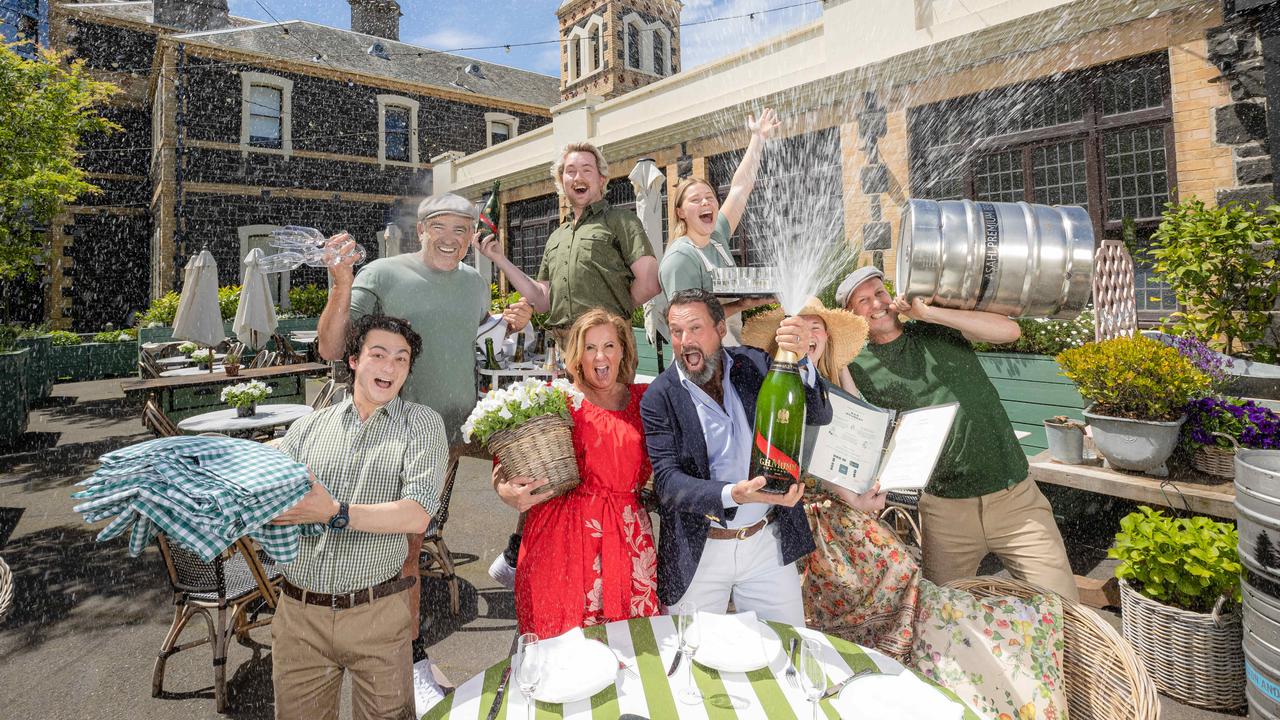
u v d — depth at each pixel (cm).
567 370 226
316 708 206
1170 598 277
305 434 214
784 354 183
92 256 2000
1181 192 600
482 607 362
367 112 2045
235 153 1833
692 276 277
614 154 1229
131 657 320
